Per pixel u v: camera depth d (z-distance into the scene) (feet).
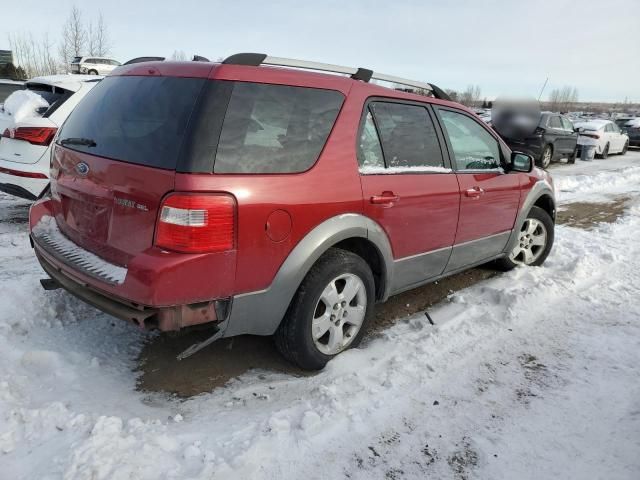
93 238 9.31
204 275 8.11
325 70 10.42
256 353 10.95
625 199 32.83
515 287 15.03
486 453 8.24
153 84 9.25
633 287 15.67
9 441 7.65
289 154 9.13
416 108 12.16
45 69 118.93
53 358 9.80
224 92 8.50
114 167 8.70
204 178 7.98
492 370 10.66
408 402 9.41
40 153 18.15
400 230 11.23
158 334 11.38
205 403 9.10
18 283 12.42
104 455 7.22
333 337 10.41
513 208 15.21
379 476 7.66
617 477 7.83
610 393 9.98
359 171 10.25
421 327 12.47
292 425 8.49
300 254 9.16
